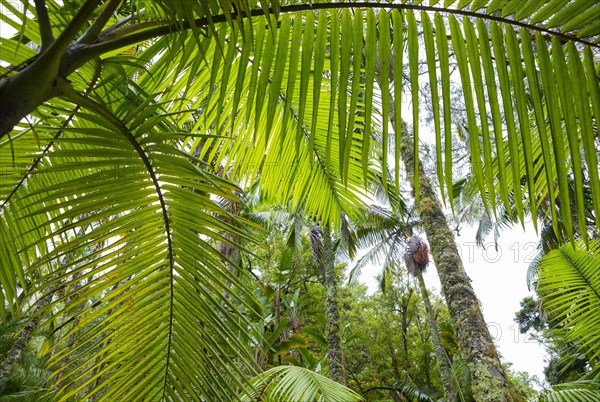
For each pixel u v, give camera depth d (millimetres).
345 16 772
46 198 885
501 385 2449
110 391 1125
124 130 850
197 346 1123
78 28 613
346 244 9500
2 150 1177
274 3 646
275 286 10109
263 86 763
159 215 1032
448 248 3148
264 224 8719
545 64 711
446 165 730
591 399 2137
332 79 738
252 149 1622
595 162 691
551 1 680
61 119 1147
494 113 747
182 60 756
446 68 739
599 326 2471
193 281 1096
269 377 2258
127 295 1090
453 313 2867
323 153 1764
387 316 16250
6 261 1238
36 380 5703
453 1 737
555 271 2664
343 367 6879
